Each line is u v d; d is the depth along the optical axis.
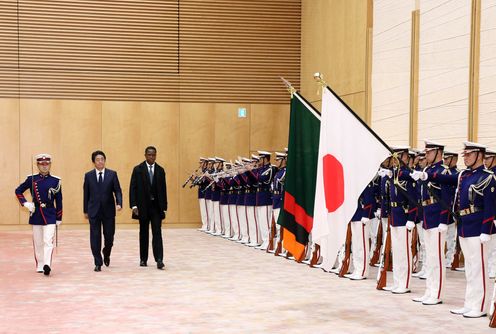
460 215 9.58
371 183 12.30
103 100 22.28
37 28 21.91
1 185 21.59
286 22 23.33
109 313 9.55
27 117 21.80
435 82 15.20
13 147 21.70
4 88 21.70
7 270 13.48
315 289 11.45
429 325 8.87
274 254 15.83
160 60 22.69
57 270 13.48
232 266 14.04
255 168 17.55
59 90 22.03
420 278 12.77
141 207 13.68
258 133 23.23
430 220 10.38
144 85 22.56
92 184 13.43
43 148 21.89
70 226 21.95
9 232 21.09
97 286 11.67
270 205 17.09
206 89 22.95
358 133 7.79
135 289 11.40
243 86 23.17
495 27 13.23
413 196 11.05
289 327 8.73
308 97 22.44
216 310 9.75
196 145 22.88
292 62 23.39
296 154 7.89
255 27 23.20
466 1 14.09
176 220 22.69
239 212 18.61
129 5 22.45
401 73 16.58
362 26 18.39
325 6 20.97
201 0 22.91
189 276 12.76
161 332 8.45
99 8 22.27
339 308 9.92
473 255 9.45
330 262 7.70
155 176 13.69
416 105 15.93
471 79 13.81
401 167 11.34
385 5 17.38
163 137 22.66
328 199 7.70
